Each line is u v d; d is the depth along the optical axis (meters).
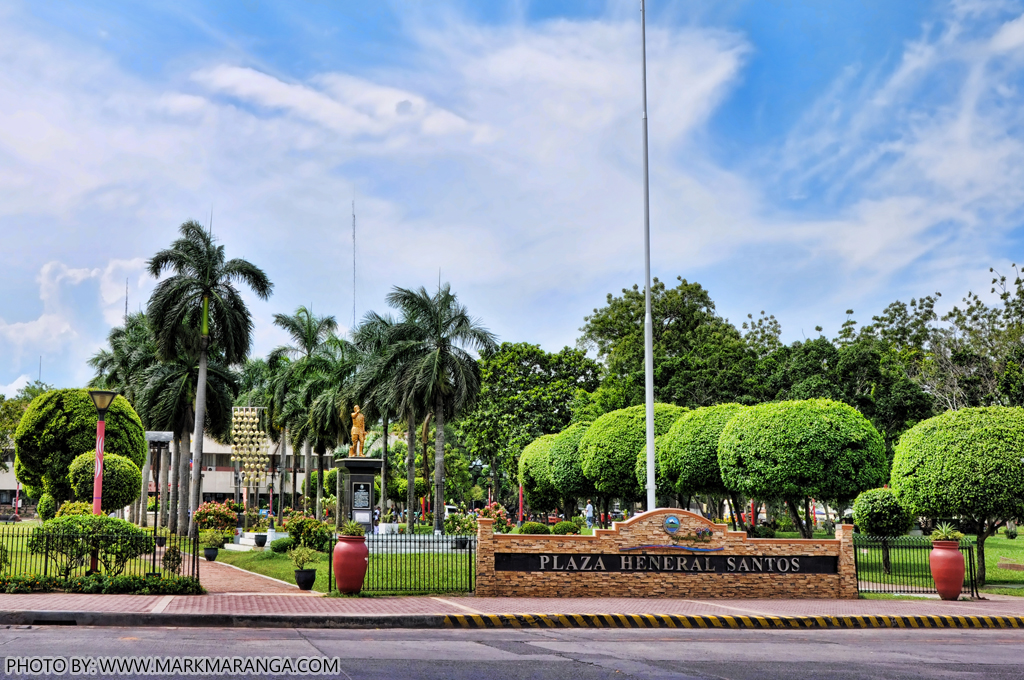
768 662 10.90
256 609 14.18
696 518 18.44
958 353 52.44
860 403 47.91
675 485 32.47
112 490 32.84
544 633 13.38
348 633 12.73
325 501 52.47
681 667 10.31
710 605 16.73
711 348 58.47
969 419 24.41
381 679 8.96
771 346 67.25
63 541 16.52
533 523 34.09
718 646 12.31
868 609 16.66
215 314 39.59
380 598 16.58
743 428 28.50
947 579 19.38
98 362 52.84
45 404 36.78
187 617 13.13
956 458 23.77
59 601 14.34
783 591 18.55
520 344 61.09
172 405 41.59
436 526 36.69
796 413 27.80
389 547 25.38
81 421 36.59
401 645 11.52
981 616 16.23
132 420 38.47
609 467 37.56
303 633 12.50
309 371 49.91
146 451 39.84
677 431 32.34
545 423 58.34
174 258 39.16
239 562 28.03
